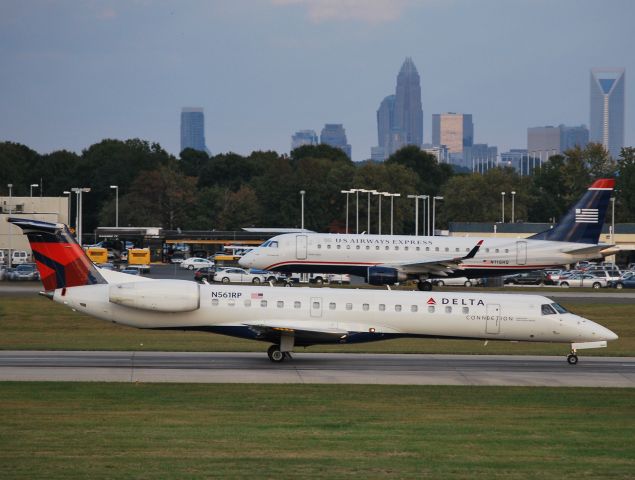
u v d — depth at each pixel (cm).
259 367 14100
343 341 14688
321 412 10750
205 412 10600
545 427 10188
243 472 7812
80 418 10119
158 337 18162
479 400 11775
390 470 7981
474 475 7856
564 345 18188
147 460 8206
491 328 15075
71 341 17288
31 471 7762
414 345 17638
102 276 14762
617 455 8800
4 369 13375
